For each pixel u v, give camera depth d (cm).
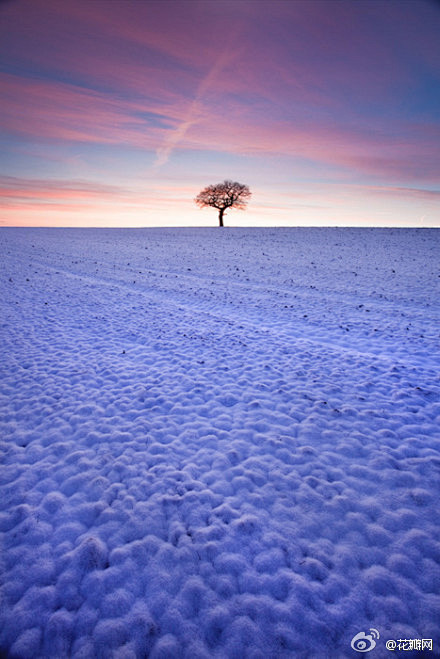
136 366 863
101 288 1773
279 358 909
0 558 367
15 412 651
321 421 618
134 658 284
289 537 391
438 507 430
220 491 462
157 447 552
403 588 334
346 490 460
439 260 2475
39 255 2794
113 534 396
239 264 2570
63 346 990
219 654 287
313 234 4300
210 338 1063
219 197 6619
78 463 514
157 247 3484
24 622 309
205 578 345
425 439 565
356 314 1359
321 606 319
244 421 626
